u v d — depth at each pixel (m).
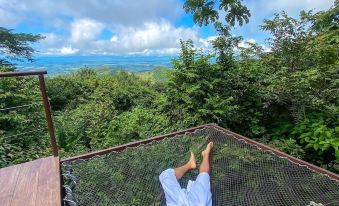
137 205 2.00
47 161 2.37
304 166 2.22
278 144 3.42
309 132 3.37
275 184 2.09
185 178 2.25
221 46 4.23
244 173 2.25
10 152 3.83
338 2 4.47
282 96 3.61
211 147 2.36
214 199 2.00
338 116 3.43
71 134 4.84
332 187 1.94
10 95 4.75
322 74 3.55
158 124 4.32
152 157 2.56
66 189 2.04
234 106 3.77
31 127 4.61
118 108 8.53
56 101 8.88
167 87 4.22
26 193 1.85
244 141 2.78
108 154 2.59
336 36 4.11
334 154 3.19
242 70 4.12
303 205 1.84
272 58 4.23
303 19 3.94
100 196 2.06
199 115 3.82
